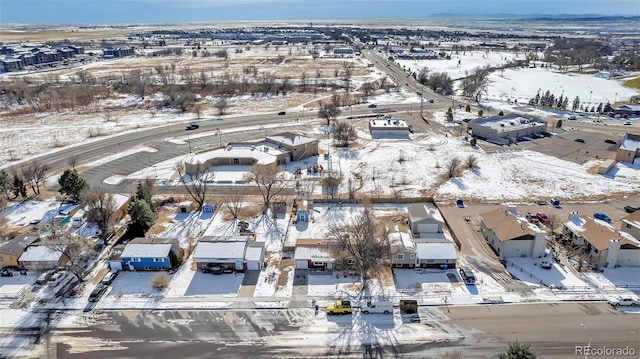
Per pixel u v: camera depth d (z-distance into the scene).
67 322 47.41
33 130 120.94
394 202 76.94
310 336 45.25
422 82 190.25
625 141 95.88
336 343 44.25
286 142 99.19
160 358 42.53
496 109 143.62
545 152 101.00
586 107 144.25
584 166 92.12
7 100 154.50
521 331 45.50
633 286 52.75
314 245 58.72
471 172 89.94
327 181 79.75
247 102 155.88
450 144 108.00
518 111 140.88
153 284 53.78
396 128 115.25
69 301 50.81
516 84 188.12
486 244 62.81
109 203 64.94
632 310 48.56
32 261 56.41
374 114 137.75
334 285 53.84
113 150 104.06
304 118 133.50
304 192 79.88
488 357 42.22
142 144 108.31
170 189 82.31
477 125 114.56
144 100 158.00
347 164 95.31
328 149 105.06
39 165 87.94
